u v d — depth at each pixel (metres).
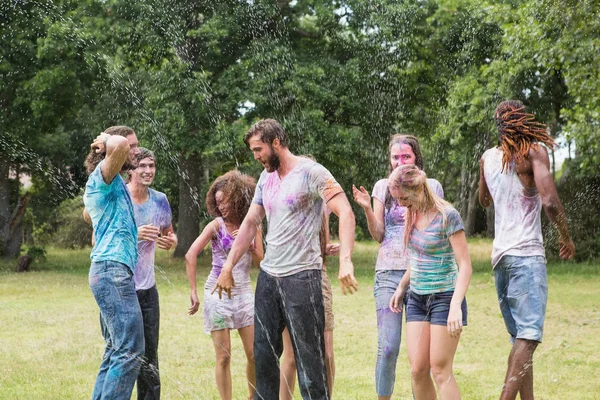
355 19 17.20
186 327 8.33
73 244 24.17
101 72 16.31
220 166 17.31
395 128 17.48
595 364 6.18
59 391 5.16
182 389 5.19
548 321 8.92
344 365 6.22
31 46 16.22
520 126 4.09
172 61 16.19
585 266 15.69
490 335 7.86
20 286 13.62
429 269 3.86
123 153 3.79
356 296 11.76
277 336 3.76
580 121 13.19
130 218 3.91
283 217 3.70
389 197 4.34
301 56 16.72
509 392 3.92
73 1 16.27
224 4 16.02
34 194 20.56
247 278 4.61
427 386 3.92
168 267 16.91
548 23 13.24
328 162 16.53
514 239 4.09
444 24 17.44
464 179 24.53
